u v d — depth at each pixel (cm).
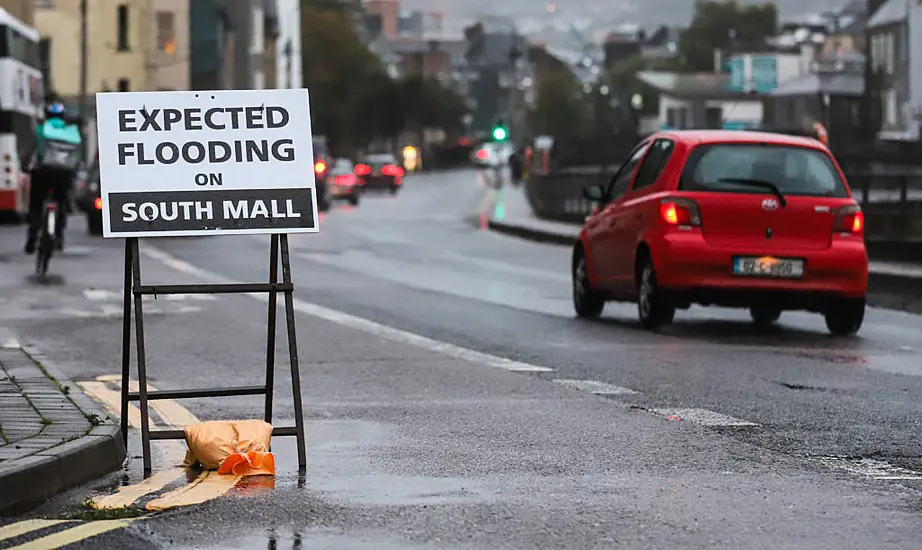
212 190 1772
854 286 3359
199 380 2586
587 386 2472
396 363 2800
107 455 1741
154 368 2752
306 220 1788
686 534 1420
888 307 4328
